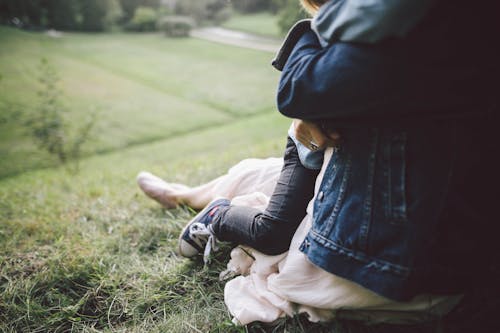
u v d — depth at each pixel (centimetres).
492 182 92
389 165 95
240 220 133
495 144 90
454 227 93
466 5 81
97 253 169
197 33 2753
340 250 103
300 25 109
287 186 129
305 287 114
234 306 124
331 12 92
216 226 139
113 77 1497
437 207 91
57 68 1570
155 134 923
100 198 249
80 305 142
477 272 99
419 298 106
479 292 112
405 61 84
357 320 117
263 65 1714
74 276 153
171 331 125
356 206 100
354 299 107
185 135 916
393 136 93
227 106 1154
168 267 156
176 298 140
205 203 187
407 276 93
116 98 1228
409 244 93
